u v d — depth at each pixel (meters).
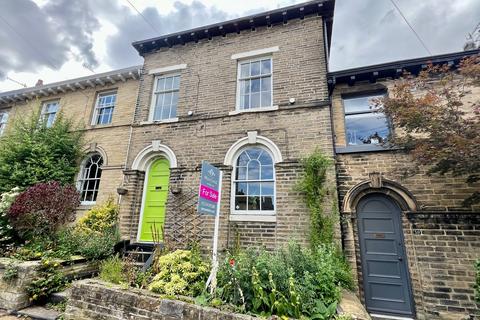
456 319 4.42
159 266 4.73
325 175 5.76
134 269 4.75
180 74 8.42
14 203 5.93
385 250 5.26
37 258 5.19
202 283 3.95
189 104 7.73
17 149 8.27
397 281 5.03
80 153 8.91
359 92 6.41
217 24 7.95
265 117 6.75
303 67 6.89
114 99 9.77
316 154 5.85
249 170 6.65
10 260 4.93
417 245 4.96
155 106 8.45
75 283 4.21
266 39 7.60
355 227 5.47
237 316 3.13
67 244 5.84
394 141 4.80
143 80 8.68
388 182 5.42
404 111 4.23
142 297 3.65
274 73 7.13
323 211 5.50
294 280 3.55
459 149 3.67
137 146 7.86
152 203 7.44
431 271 4.77
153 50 8.96
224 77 7.64
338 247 5.17
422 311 4.68
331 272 3.96
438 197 5.05
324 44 7.01
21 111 10.94
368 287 5.15
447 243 4.80
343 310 3.41
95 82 9.84
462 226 4.79
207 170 4.27
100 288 3.98
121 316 3.66
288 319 3.10
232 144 6.80
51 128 9.08
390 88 6.12
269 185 6.36
